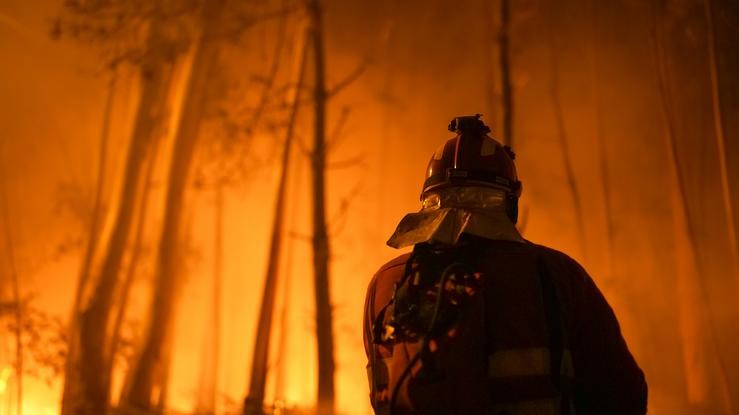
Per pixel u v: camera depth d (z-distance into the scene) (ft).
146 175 32.45
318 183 24.40
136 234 31.48
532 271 4.71
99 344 26.32
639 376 4.66
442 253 4.89
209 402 35.88
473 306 4.60
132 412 26.18
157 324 27.71
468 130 5.37
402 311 4.78
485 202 5.07
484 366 4.51
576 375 4.70
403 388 4.58
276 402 25.16
